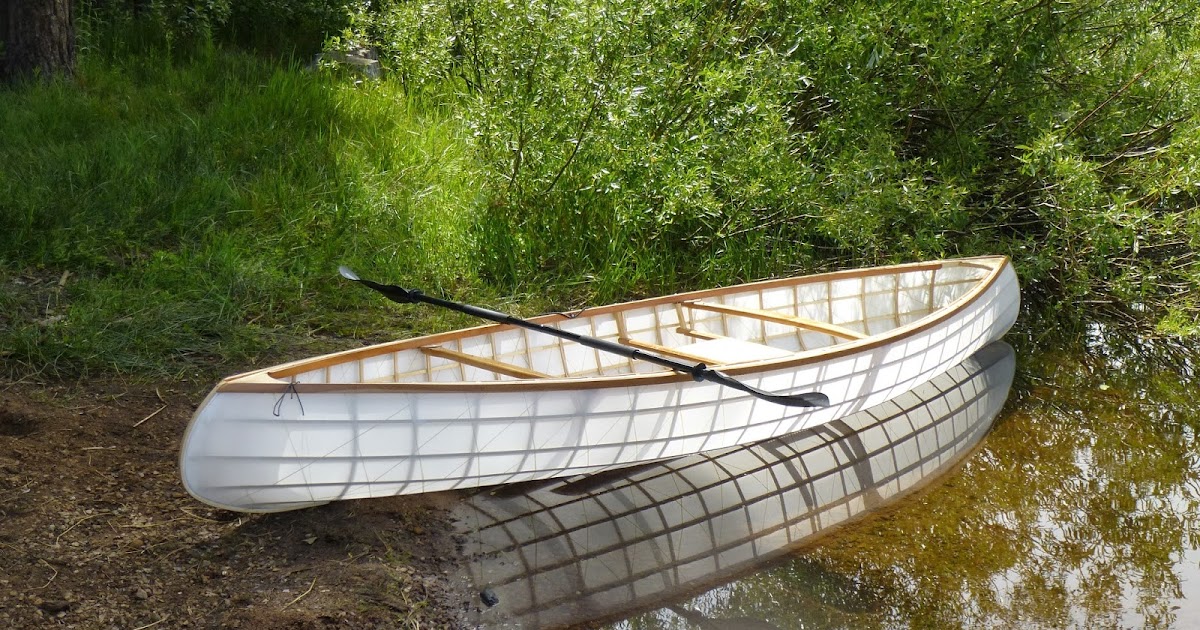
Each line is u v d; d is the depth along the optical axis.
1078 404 5.58
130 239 6.32
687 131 6.70
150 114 8.42
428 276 6.55
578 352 5.18
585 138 6.54
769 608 3.52
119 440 4.24
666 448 4.46
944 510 4.30
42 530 3.56
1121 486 4.60
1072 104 7.13
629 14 6.52
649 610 3.47
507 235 6.73
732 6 7.33
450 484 4.00
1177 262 7.30
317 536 3.74
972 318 5.73
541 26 6.61
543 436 4.06
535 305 6.39
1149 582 3.78
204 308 5.54
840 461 4.75
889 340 5.05
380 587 3.46
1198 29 7.39
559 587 3.59
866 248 7.26
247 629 3.15
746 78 6.74
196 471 3.47
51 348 4.86
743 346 5.21
